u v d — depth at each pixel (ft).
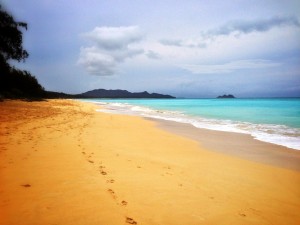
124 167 19.90
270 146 34.55
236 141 38.24
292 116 81.92
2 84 131.64
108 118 67.72
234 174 21.06
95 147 26.73
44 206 11.96
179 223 11.61
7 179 15.21
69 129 38.99
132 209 12.47
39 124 41.50
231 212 13.42
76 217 11.14
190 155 27.73
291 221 13.10
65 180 15.67
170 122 65.72
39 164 18.72
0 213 10.99
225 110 122.93
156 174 18.84
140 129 48.85
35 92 182.60
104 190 14.51
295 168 23.73
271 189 17.93
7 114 53.16
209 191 16.33
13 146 23.85
